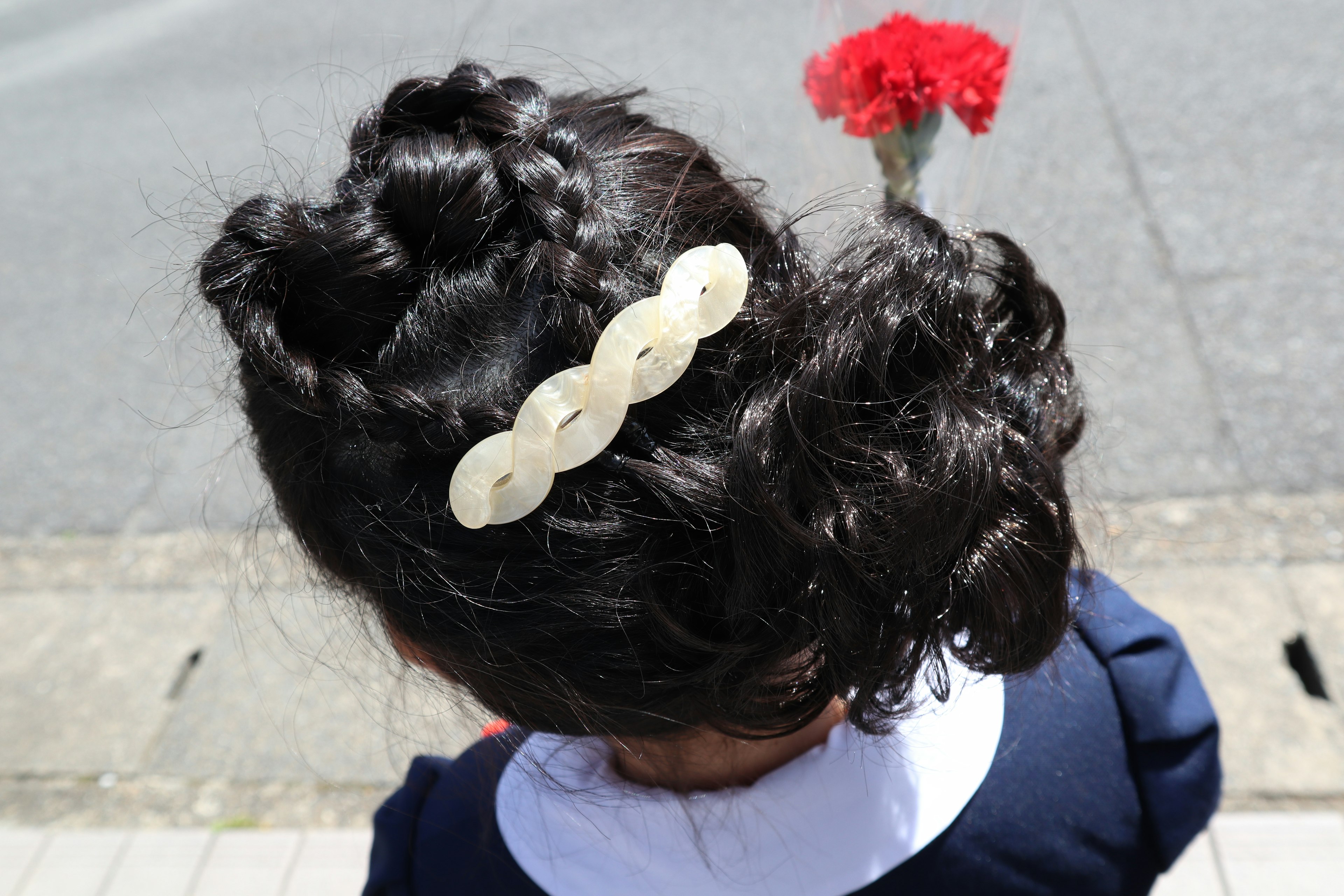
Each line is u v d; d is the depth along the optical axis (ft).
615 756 2.02
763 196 2.34
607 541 1.52
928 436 1.59
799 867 1.86
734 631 1.54
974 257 1.81
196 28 15.78
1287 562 6.58
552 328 1.55
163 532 8.13
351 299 1.60
